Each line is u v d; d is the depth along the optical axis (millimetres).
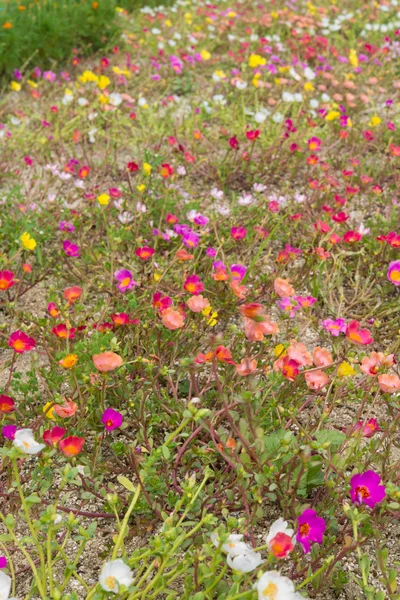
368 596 1902
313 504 2379
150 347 2982
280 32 7980
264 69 6711
